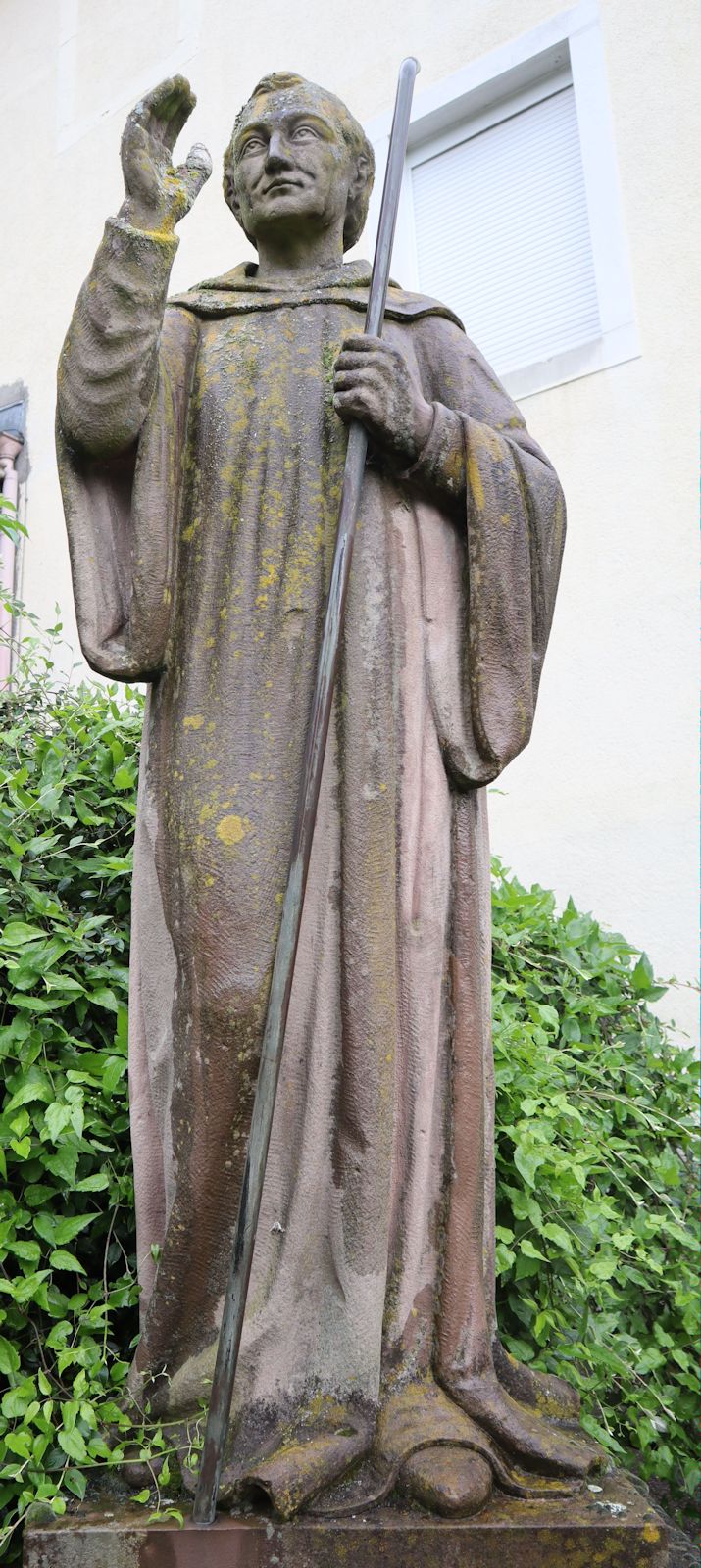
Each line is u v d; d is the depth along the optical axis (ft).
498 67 19.99
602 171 18.58
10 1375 7.02
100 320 6.59
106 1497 6.17
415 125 20.85
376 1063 6.32
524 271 19.60
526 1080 9.20
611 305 18.10
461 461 6.90
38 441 26.02
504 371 19.08
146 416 6.75
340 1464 5.86
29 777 10.69
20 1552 6.70
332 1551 5.59
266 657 6.61
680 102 18.28
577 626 17.30
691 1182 10.65
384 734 6.63
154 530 6.72
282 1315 6.20
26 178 28.27
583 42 19.17
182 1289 6.23
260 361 7.16
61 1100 7.87
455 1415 6.18
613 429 17.72
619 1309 9.57
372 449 6.91
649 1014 11.55
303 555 6.76
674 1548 7.96
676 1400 9.27
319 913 6.45
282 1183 6.33
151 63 26.00
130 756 11.01
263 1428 6.07
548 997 10.92
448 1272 6.49
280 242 7.73
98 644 6.74
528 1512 5.86
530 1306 8.43
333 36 22.40
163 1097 6.54
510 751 6.81
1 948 8.61
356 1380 6.15
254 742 6.48
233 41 24.16
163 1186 6.57
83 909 9.82
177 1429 6.24
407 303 7.63
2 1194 7.63
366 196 8.09
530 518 7.06
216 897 6.25
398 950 6.58
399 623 6.86
